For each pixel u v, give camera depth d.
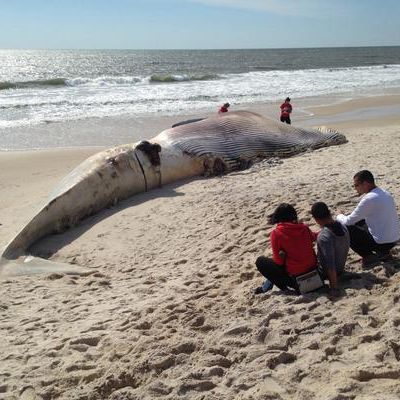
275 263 5.02
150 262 7.35
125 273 7.16
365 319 4.28
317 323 4.34
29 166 13.87
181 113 23.42
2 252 8.05
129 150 10.59
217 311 5.09
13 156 14.88
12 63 94.00
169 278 6.56
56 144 16.98
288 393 3.56
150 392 3.89
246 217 7.88
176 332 4.78
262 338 4.32
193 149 11.38
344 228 4.95
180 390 3.84
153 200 10.00
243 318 4.74
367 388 3.42
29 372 4.59
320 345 4.04
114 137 18.20
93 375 4.34
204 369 4.02
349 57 108.44
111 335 5.02
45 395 4.18
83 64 87.00
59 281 7.16
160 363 4.22
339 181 8.88
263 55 125.00
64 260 8.03
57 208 8.98
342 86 37.38
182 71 61.12
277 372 3.81
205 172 11.45
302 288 4.89
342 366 3.72
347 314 4.39
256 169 11.29
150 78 41.00
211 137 11.75
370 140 13.80
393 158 10.59
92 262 7.80
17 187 12.05
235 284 5.80
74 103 26.31
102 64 85.56
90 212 9.68
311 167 10.66
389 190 7.89
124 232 8.62
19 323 5.80
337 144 13.42
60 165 14.02
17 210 10.38
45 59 114.94
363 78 45.34
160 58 110.00
